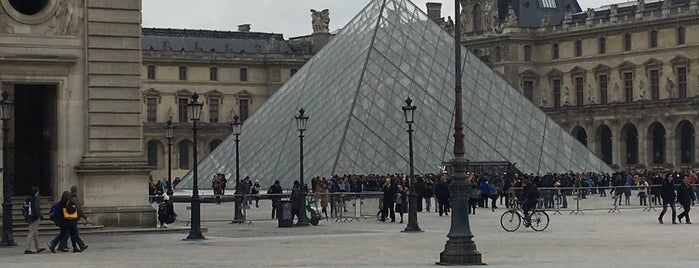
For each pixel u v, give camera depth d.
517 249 59.88
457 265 50.03
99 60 70.81
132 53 71.56
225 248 60.94
